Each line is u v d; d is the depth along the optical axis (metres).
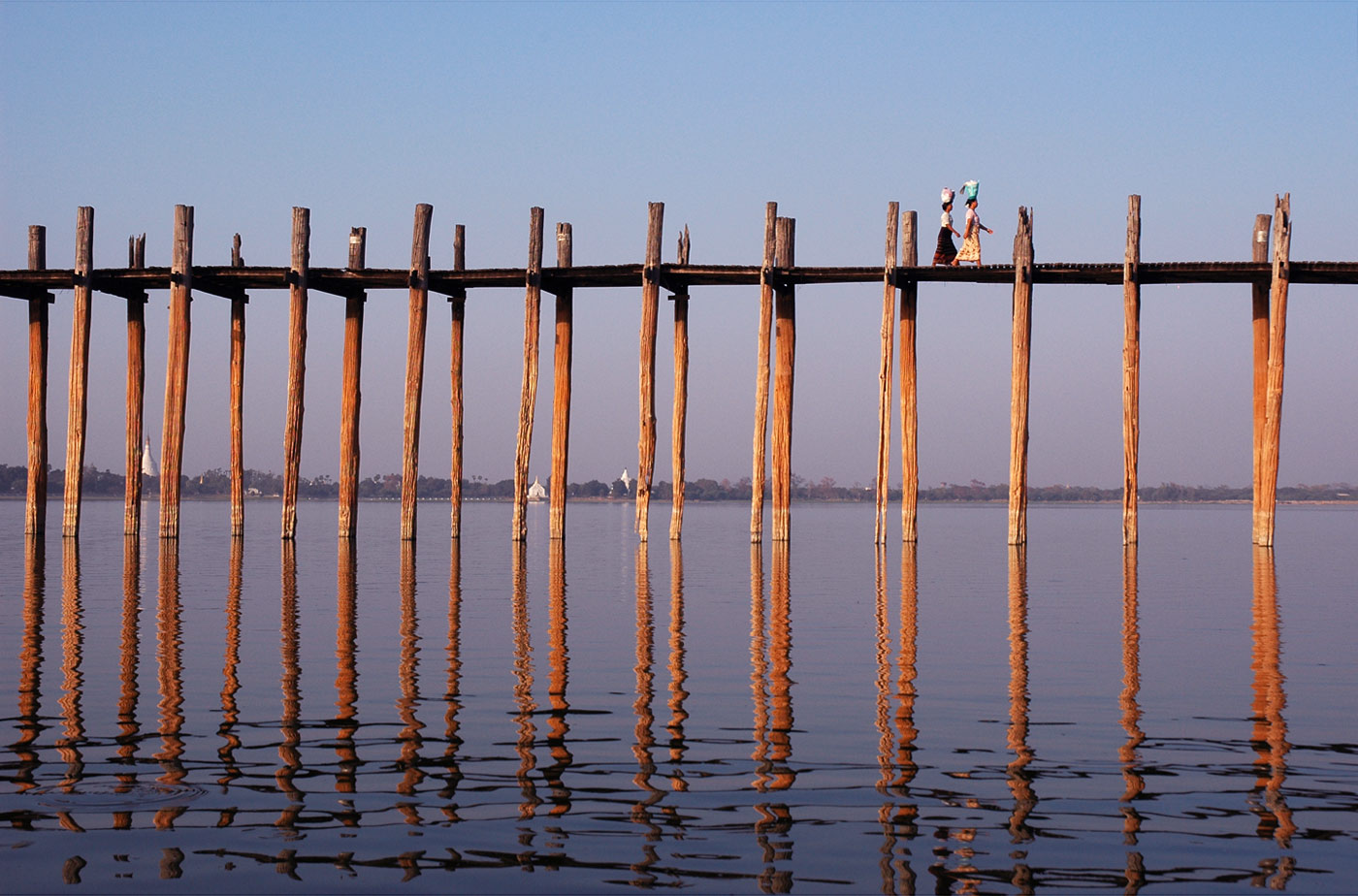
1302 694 8.58
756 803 5.84
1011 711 7.97
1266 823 5.52
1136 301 23.11
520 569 20.67
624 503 168.38
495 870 4.95
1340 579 19.42
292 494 26.23
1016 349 23.59
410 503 26.23
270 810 5.71
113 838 5.31
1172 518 85.06
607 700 8.32
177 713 7.79
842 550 28.31
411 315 25.34
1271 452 24.42
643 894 4.70
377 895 4.68
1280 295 22.67
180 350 25.53
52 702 8.10
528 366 25.08
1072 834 5.38
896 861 5.05
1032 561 23.84
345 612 13.59
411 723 7.52
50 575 18.09
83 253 25.72
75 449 26.61
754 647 11.04
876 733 7.29
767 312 24.42
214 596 15.12
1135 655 10.58
